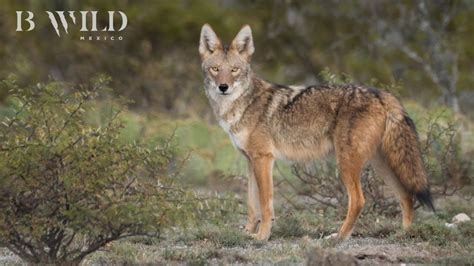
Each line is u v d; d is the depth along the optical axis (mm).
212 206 15727
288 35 55906
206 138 31438
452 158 25766
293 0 57156
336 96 19734
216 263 16766
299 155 20141
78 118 15523
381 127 19281
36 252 15906
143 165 15180
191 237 19359
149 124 31891
